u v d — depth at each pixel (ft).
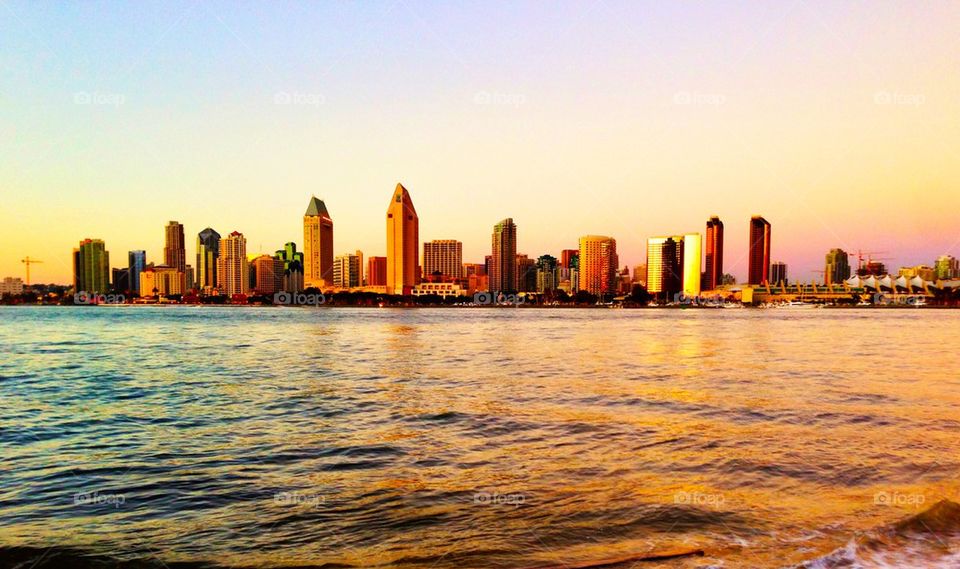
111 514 38.83
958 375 117.50
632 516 37.47
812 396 87.97
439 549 32.94
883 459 50.90
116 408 79.71
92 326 402.11
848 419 69.36
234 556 32.63
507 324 460.14
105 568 31.32
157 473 47.93
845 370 127.34
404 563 31.37
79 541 34.60
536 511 38.55
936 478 45.52
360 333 319.88
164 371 129.18
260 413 75.05
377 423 67.97
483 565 30.89
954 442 57.31
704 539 33.96
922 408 77.10
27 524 37.22
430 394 91.15
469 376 116.88
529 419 69.82
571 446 56.18
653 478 45.52
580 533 34.99
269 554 32.78
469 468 48.75
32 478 46.70
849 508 38.81
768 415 72.08
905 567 30.22
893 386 99.91
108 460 52.11
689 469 48.03
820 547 32.71
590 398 86.17
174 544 34.17
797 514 37.76
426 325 440.04
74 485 44.93
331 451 54.80
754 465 49.01
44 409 79.36
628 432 62.28
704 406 78.84
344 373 123.75
